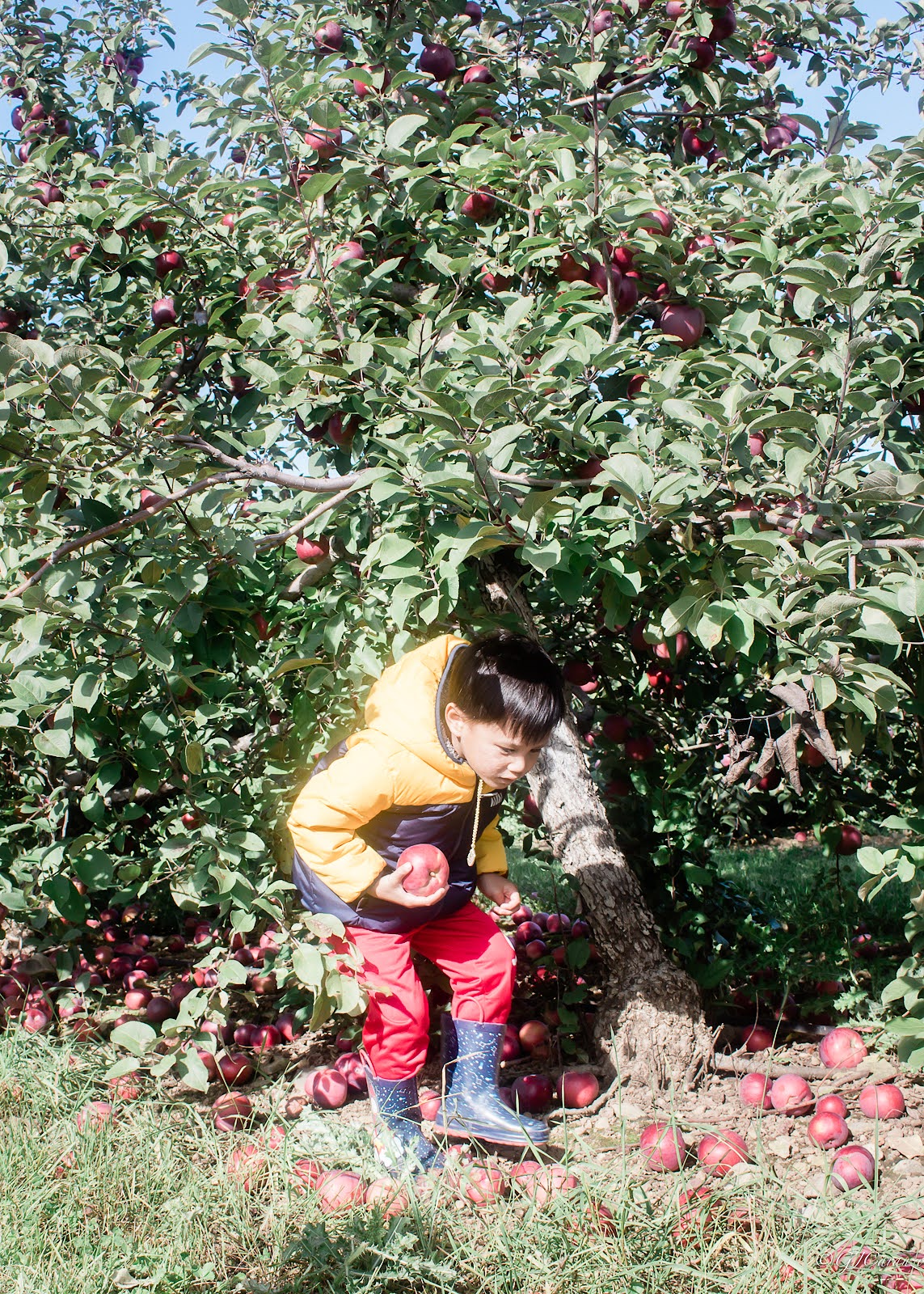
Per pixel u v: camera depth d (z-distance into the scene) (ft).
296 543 10.32
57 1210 6.97
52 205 12.11
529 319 9.19
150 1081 9.80
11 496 8.43
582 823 10.43
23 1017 11.31
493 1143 8.67
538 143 9.00
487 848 9.00
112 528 8.07
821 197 8.94
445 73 11.92
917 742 11.37
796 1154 8.40
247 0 8.72
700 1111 9.32
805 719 7.68
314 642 9.92
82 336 13.43
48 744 8.31
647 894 12.14
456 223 10.85
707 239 9.92
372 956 8.18
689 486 7.18
